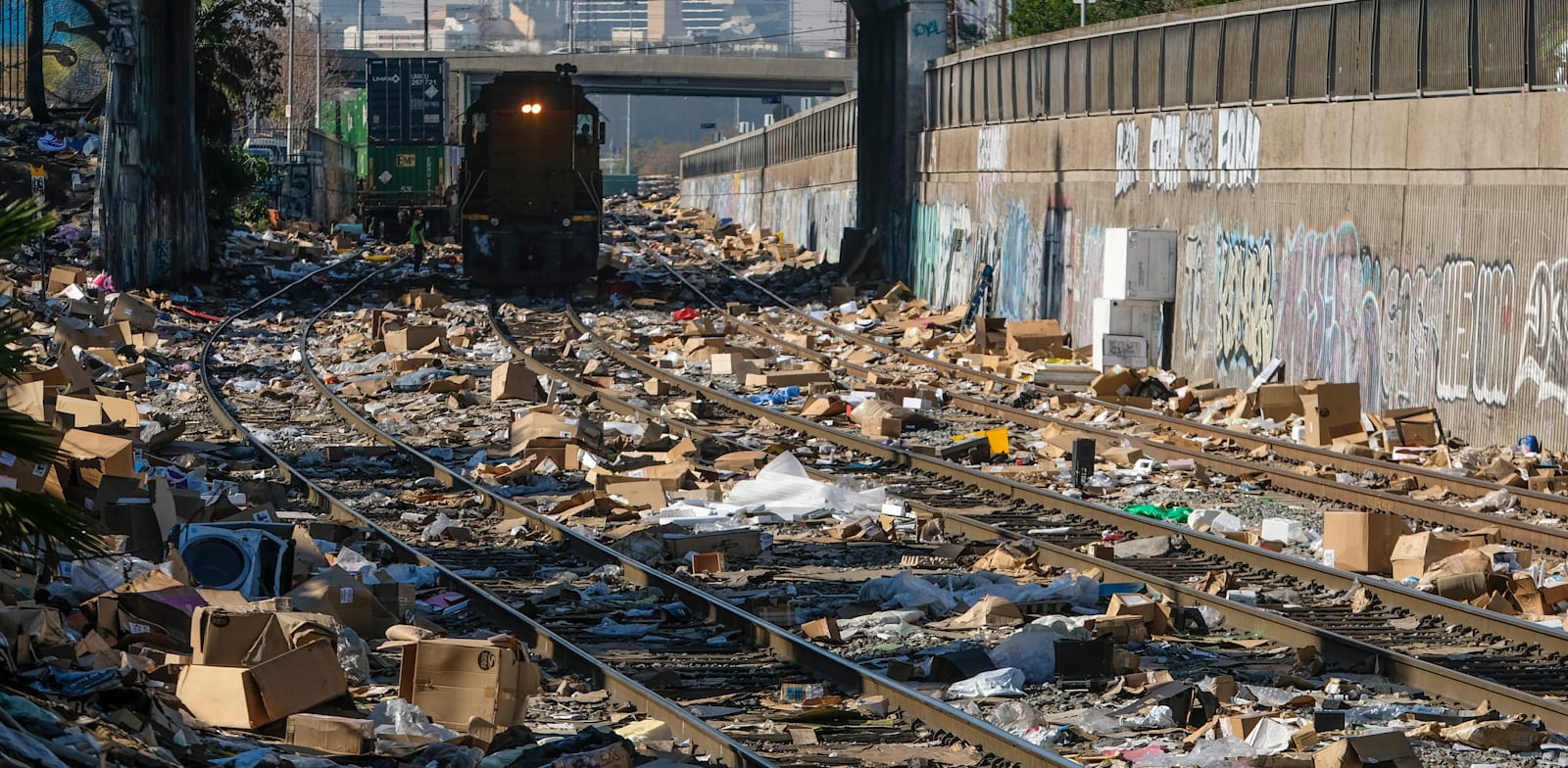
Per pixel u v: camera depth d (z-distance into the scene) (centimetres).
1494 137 3703
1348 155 4275
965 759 1575
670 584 2334
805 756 1580
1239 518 2970
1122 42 5609
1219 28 4953
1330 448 3809
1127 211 5528
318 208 14112
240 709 1548
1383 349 4125
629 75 18988
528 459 3478
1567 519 2919
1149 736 1666
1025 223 6444
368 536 2678
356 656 1794
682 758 1552
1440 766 1559
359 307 7300
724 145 17088
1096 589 2314
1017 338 5778
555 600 2311
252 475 3306
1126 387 4769
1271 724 1619
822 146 10812
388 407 4516
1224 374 4884
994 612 2186
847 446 3869
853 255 8688
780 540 2833
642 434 3956
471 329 6338
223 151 9900
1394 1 4109
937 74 7875
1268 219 4644
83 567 1877
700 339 5959
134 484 2352
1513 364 3628
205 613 1666
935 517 2945
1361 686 1859
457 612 2231
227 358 5541
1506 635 2053
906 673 1902
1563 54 3488
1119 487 3378
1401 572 2430
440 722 1619
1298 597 2320
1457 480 3238
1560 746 1617
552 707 1759
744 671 1934
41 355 4850
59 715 1327
